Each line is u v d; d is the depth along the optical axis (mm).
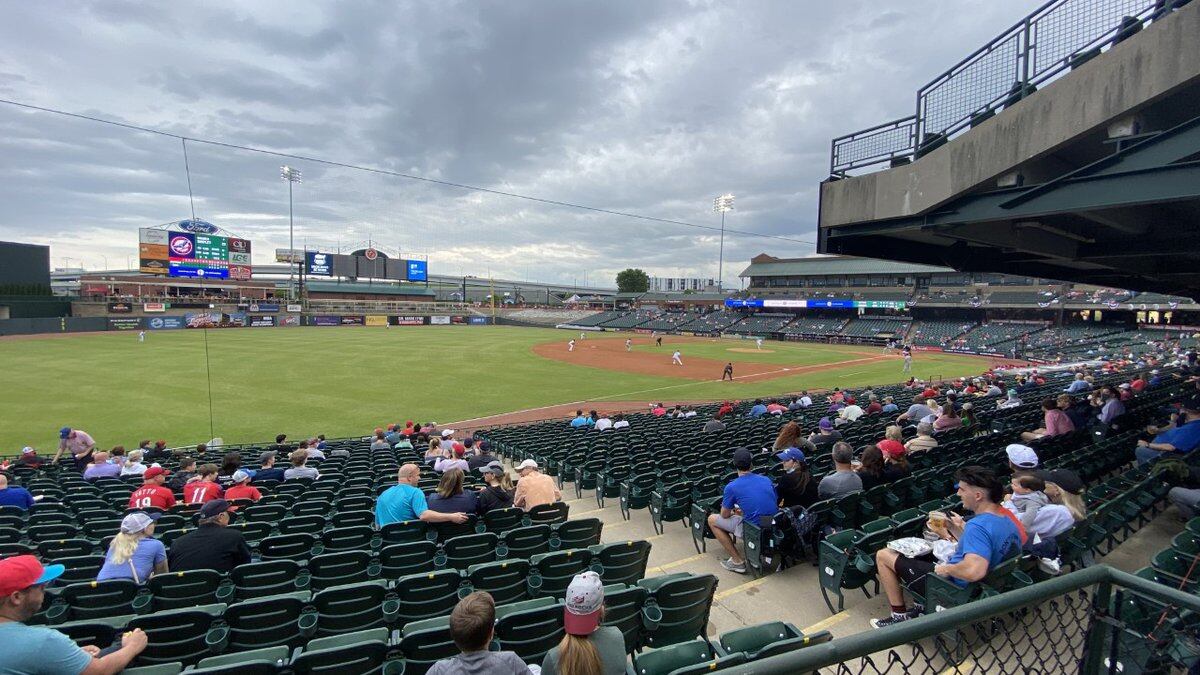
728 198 75938
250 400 25922
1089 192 6137
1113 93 5703
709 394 30188
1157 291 17703
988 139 6855
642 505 8938
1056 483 5496
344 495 9594
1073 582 2238
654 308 110500
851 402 19500
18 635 3035
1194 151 5301
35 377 30781
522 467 8375
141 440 19344
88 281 88125
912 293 72125
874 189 8469
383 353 45750
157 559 5641
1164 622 2412
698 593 4605
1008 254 12195
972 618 2004
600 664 2688
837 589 5230
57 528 7727
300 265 94250
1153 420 12297
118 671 3404
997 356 53469
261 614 4465
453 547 6109
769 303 80438
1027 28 6566
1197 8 5078
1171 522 7031
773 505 6109
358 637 4121
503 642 3912
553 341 62562
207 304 79688
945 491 7652
